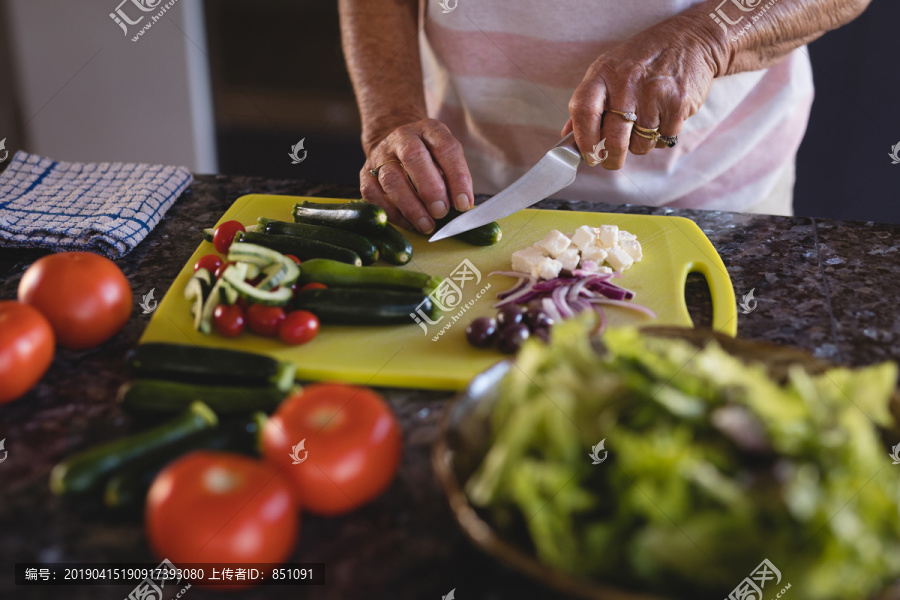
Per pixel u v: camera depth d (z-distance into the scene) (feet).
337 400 2.71
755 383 2.40
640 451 2.17
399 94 5.35
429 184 4.44
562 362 2.57
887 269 4.20
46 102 9.69
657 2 4.99
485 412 2.67
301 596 2.40
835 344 3.58
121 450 2.67
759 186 5.72
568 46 5.22
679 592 2.16
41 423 3.13
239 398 2.99
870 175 8.07
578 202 5.01
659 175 5.54
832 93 7.82
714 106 5.35
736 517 2.06
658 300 3.91
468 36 5.36
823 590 1.99
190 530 2.31
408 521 2.67
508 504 2.35
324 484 2.59
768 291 4.01
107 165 5.21
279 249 4.14
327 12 9.35
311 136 9.86
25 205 4.70
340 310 3.69
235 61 9.61
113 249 4.40
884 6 7.27
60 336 3.47
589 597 2.03
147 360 3.22
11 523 2.64
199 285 3.81
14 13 9.18
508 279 4.15
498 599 2.40
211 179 5.35
